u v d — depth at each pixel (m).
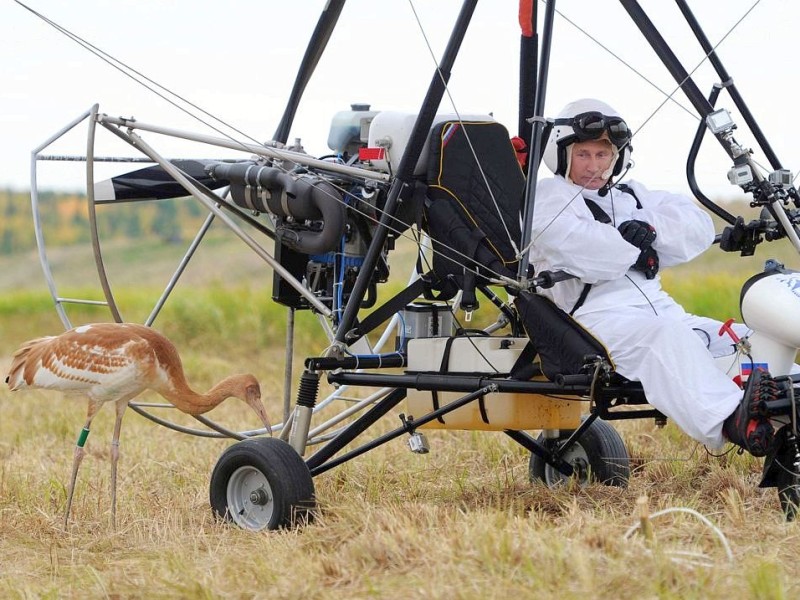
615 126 7.59
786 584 5.66
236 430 12.35
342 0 8.70
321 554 6.53
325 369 8.09
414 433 8.11
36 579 6.88
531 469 9.17
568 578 5.70
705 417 6.79
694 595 5.37
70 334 8.23
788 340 6.90
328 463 8.16
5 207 66.19
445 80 7.54
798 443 6.89
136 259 52.91
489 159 7.87
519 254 7.29
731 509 7.02
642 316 7.23
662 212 7.99
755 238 7.50
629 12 7.43
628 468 8.80
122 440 11.86
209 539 7.55
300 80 9.17
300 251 8.27
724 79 7.61
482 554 5.99
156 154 8.17
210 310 22.89
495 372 7.80
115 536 7.72
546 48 7.27
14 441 12.19
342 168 7.96
